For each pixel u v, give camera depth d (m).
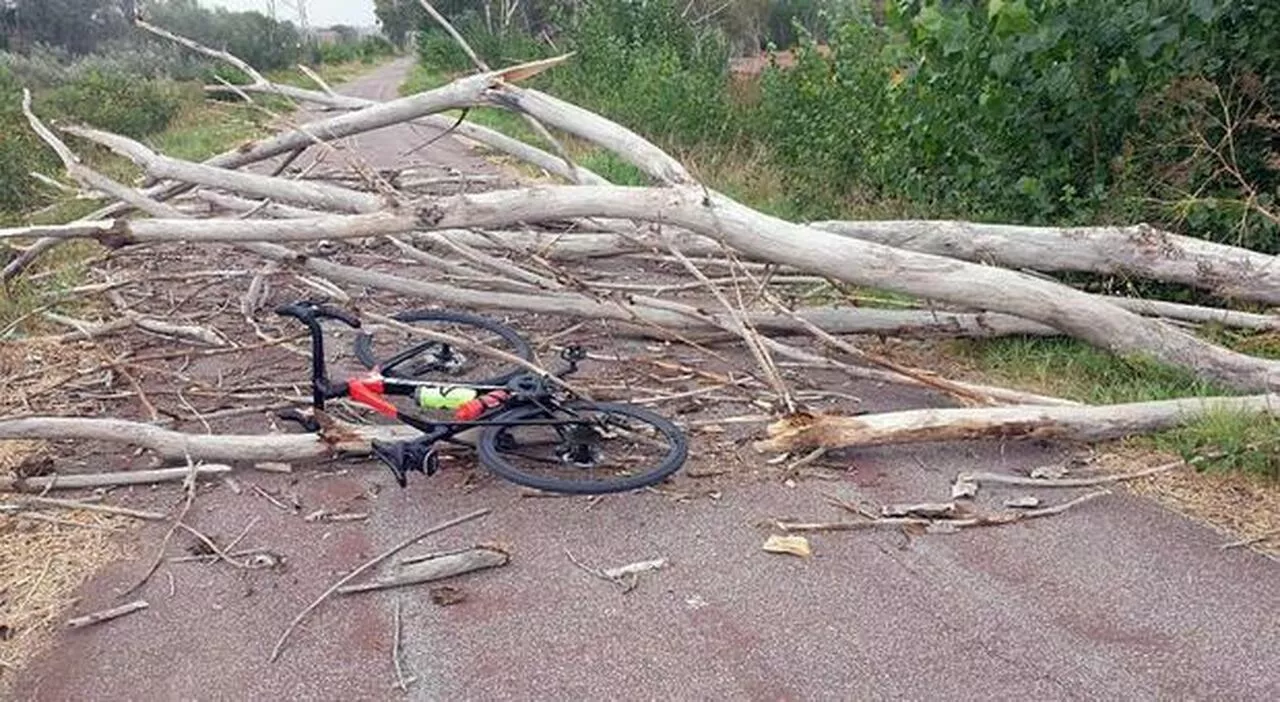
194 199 8.43
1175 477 4.57
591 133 5.89
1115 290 6.69
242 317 7.15
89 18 44.12
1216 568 3.86
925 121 7.86
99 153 16.27
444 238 6.71
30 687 3.31
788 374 5.97
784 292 7.02
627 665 3.36
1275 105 6.91
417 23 45.19
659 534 4.21
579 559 4.03
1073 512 4.33
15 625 3.64
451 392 4.83
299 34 54.38
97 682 3.33
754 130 12.91
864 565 3.96
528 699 3.21
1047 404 5.13
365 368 5.99
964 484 4.54
